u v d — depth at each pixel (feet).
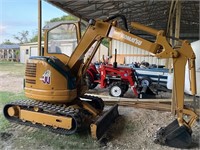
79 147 11.86
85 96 16.97
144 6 32.45
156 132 13.62
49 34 15.35
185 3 33.09
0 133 13.19
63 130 13.16
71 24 15.21
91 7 27.53
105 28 13.58
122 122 15.78
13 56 94.73
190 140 11.90
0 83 32.14
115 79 25.25
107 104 20.47
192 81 11.75
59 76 13.37
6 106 14.64
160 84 30.19
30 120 13.96
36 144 12.06
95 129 12.38
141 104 20.08
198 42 20.84
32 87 13.82
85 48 14.14
